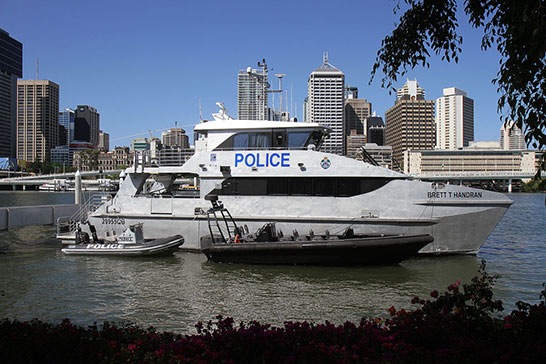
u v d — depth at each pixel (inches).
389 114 7755.9
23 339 251.0
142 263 733.3
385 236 697.0
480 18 332.2
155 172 838.5
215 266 707.4
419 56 359.6
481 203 731.4
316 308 497.0
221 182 805.2
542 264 764.0
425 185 737.0
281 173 776.3
